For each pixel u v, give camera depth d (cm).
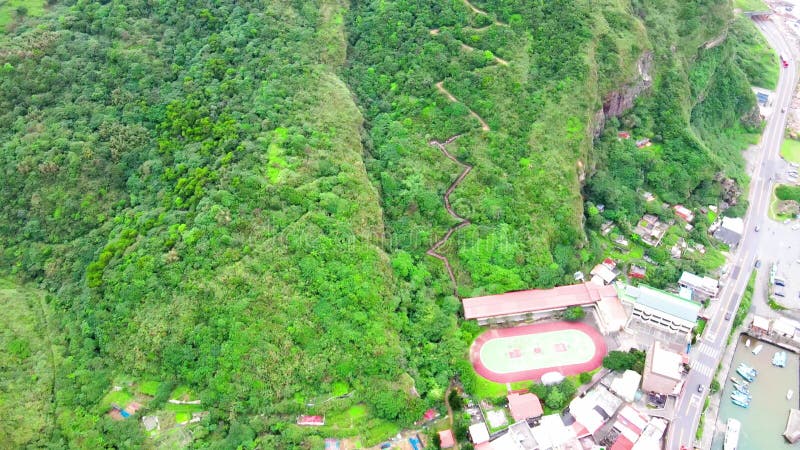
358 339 9269
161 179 10675
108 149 10888
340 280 9688
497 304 10369
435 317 9988
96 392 9056
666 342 10181
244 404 8869
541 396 9406
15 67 11162
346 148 11250
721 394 10044
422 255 10925
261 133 11119
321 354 9144
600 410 9319
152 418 8938
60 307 9819
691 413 9512
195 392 9075
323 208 10300
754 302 11300
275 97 11669
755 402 9981
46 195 10431
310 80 12069
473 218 11119
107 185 10725
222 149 10825
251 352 9025
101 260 9775
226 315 9244
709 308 10962
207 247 9681
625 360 9638
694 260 11694
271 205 10219
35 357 9300
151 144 11138
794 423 9612
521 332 10375
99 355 9400
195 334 9156
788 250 12188
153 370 9169
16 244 10369
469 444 8862
